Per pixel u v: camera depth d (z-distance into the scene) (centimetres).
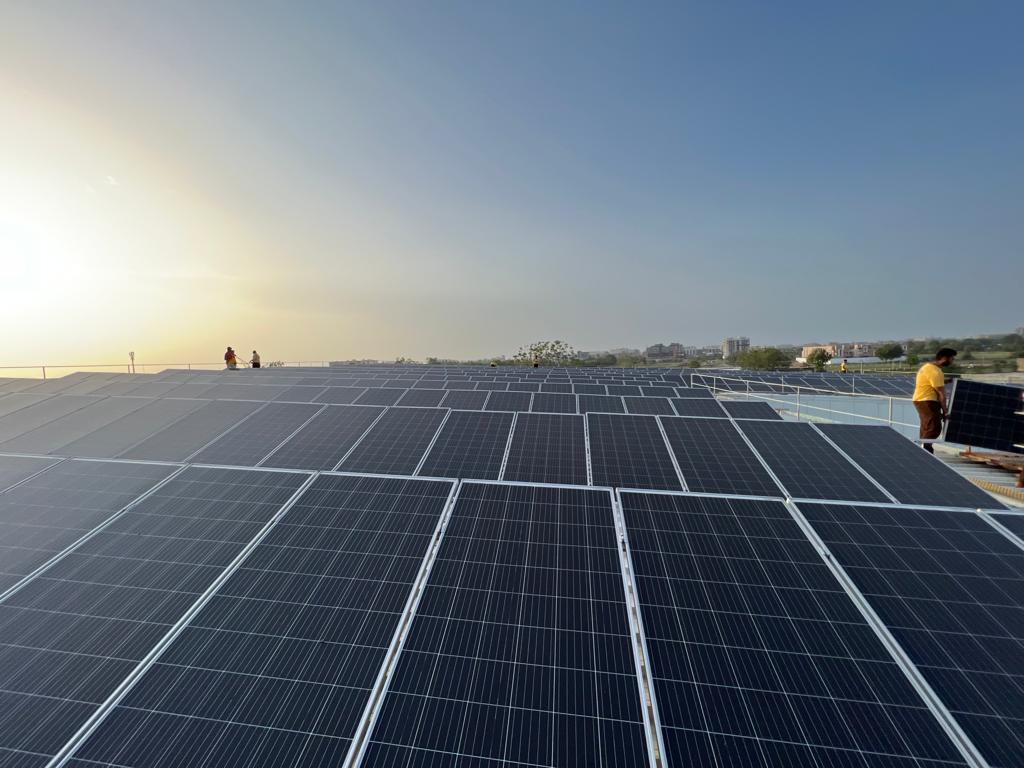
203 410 1455
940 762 420
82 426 1327
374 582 635
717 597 598
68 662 543
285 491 848
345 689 498
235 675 518
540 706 473
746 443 1065
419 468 1045
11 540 760
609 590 612
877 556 660
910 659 511
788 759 425
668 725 454
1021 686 482
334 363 5719
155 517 795
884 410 2141
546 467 1021
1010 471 1117
